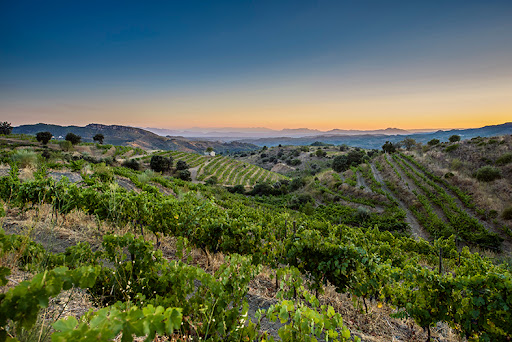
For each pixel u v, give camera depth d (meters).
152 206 7.12
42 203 6.38
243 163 85.31
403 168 38.38
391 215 23.55
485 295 3.52
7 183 7.30
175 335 2.61
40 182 6.72
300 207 31.98
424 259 10.98
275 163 111.00
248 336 2.46
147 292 3.20
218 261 6.02
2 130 65.88
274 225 10.06
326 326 2.37
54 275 1.66
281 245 6.09
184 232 6.32
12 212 6.57
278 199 40.62
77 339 1.37
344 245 5.26
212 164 75.25
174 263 3.16
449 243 12.63
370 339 3.73
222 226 6.15
